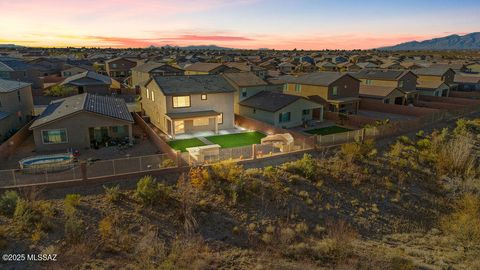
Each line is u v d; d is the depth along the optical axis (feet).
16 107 109.50
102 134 95.55
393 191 77.36
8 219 51.72
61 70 269.64
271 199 66.49
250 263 49.08
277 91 155.74
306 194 69.62
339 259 51.21
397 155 92.79
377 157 90.38
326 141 91.76
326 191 72.64
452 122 131.75
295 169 76.64
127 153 87.51
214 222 58.59
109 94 186.29
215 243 53.78
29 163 74.08
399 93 164.35
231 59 413.18
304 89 152.56
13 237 47.91
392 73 180.65
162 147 86.12
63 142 90.02
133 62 303.07
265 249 53.47
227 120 120.67
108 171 70.33
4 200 54.13
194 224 56.70
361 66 326.03
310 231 60.44
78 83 178.60
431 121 125.49
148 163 75.00
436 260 52.80
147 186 61.26
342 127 123.95
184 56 474.08
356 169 82.28
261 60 409.08
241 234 56.95
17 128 109.40
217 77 127.03
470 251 57.57
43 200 58.54
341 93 147.13
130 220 56.03
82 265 44.52
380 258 51.78
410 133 112.98
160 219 57.31
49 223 51.39
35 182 63.52
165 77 119.75
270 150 88.33
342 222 62.75
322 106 130.31
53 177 66.69
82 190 62.75
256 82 140.97
